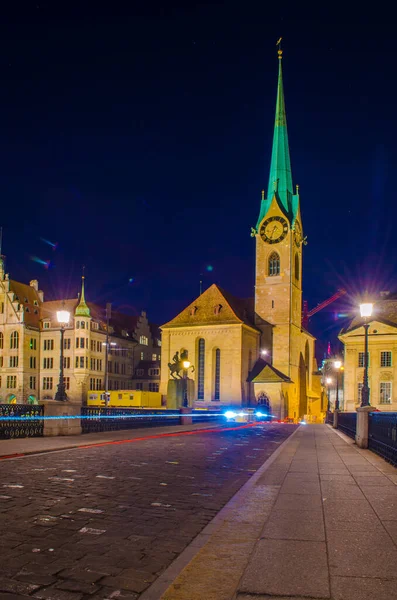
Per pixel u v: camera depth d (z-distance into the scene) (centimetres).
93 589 578
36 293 9744
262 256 8175
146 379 9825
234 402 7169
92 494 1105
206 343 7488
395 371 6875
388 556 643
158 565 662
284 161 8444
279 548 680
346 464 1530
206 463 1675
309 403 8869
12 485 1191
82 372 8612
